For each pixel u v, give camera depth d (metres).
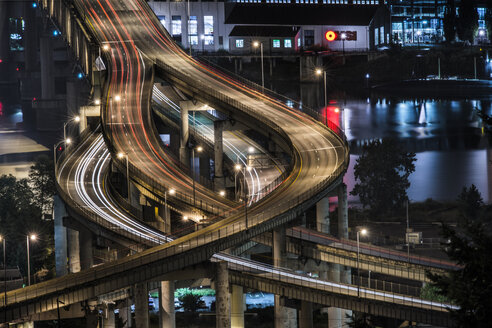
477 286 124.50
